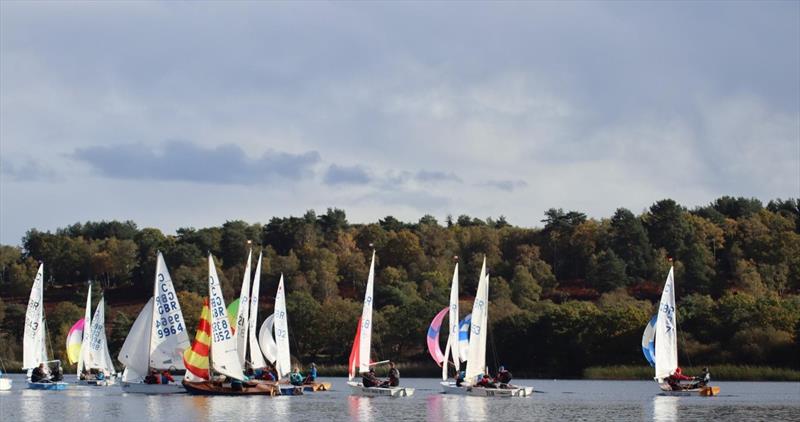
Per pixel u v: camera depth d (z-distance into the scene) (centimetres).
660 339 10169
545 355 16575
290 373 10288
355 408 8075
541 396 10188
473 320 9800
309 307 18425
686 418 7481
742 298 16312
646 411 8081
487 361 17150
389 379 9694
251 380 9494
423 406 8388
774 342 14838
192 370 9256
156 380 9594
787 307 16012
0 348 17900
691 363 15338
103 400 8744
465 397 9669
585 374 15600
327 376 16675
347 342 18038
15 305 19962
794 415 7719
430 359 17500
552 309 16925
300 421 6981
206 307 9194
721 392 10919
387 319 18325
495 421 7175
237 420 7006
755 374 14150
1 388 10250
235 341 9206
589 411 8069
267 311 19100
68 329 18312
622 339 15925
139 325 9794
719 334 15775
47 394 9681
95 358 11981
